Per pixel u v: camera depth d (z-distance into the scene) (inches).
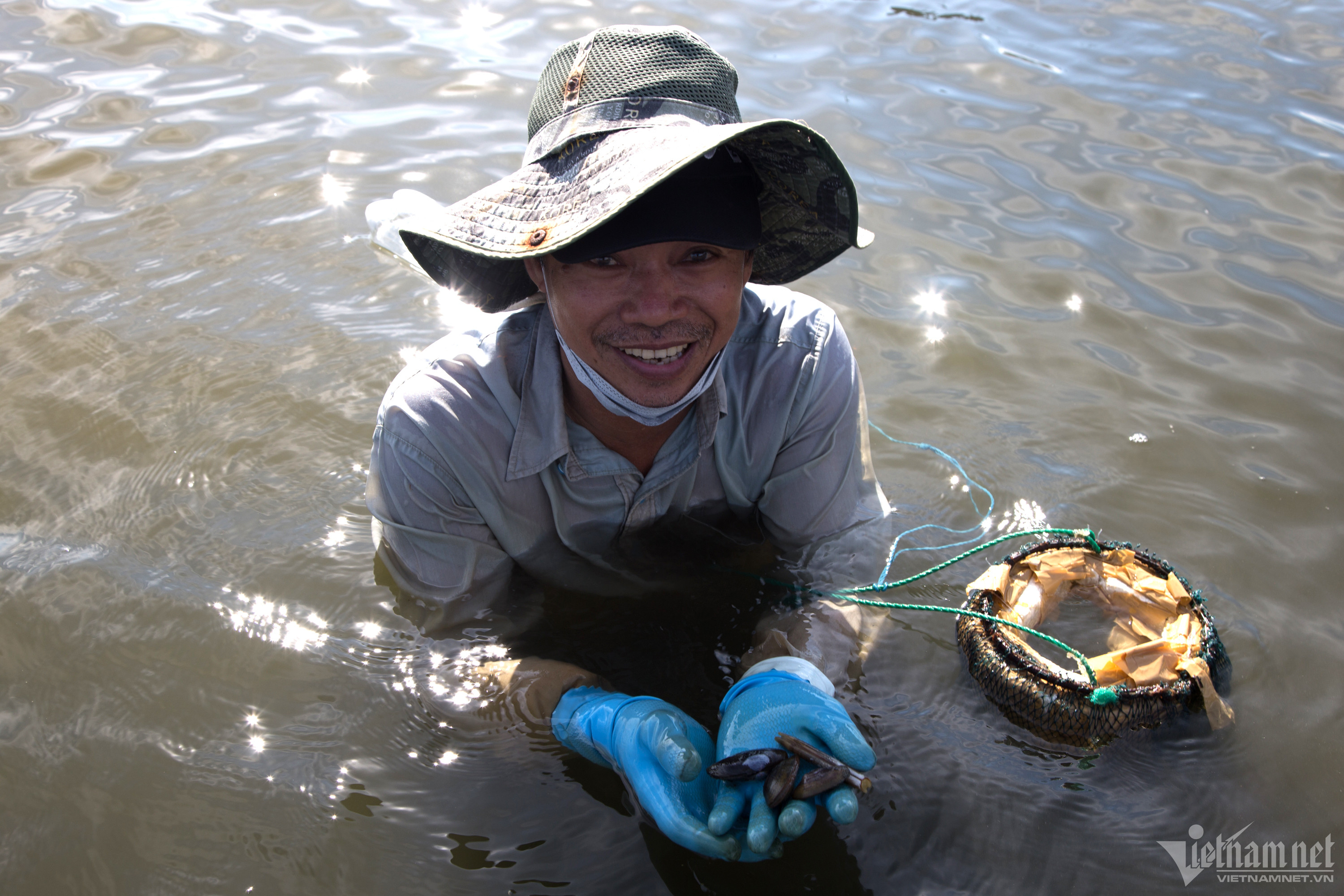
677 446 90.8
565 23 226.7
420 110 191.9
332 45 216.2
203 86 200.1
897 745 82.1
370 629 93.9
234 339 135.1
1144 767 80.3
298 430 120.3
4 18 225.5
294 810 77.7
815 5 240.5
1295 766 80.2
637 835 75.8
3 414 121.3
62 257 150.6
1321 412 124.3
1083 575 93.6
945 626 93.8
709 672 89.9
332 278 147.5
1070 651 85.2
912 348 137.1
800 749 69.2
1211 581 99.0
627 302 74.2
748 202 76.4
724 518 100.0
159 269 148.4
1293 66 214.1
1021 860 74.0
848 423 95.8
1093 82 207.9
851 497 99.7
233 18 227.9
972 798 78.2
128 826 76.5
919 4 242.5
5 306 139.7
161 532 105.7
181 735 83.8
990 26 233.1
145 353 132.0
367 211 159.2
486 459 88.2
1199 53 220.4
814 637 88.7
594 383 81.0
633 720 75.5
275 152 178.1
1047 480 113.5
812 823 68.5
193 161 175.2
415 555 91.3
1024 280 150.6
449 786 79.7
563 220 71.8
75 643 92.6
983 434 121.3
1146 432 121.5
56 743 83.1
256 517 108.0
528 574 96.5
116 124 186.7
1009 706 84.1
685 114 75.4
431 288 145.6
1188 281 150.2
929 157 181.2
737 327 91.4
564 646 92.0
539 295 92.4
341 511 109.0
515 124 186.9
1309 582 99.0
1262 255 156.0
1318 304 144.9
